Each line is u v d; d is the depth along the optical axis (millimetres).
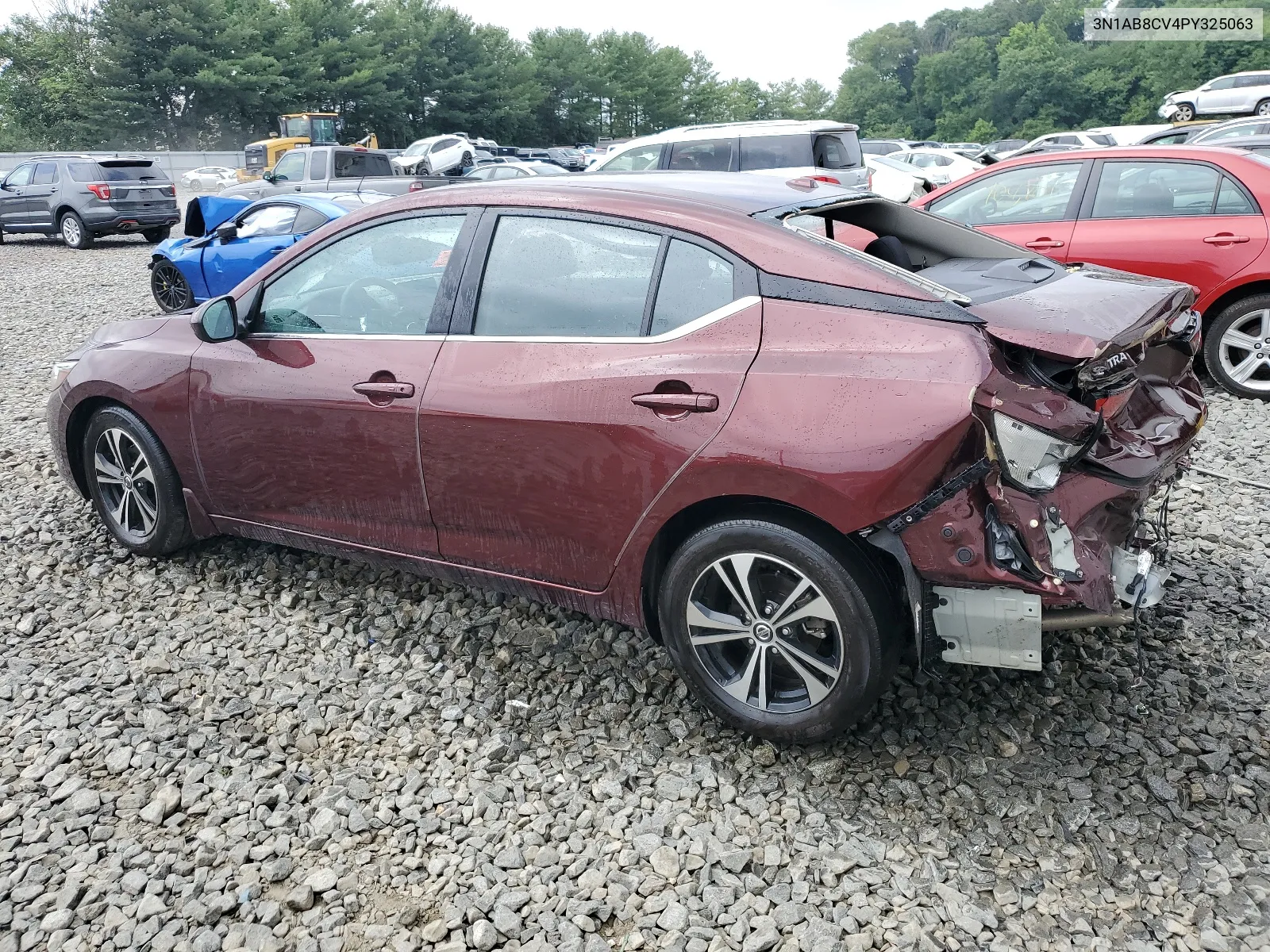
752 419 2682
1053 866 2508
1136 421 2992
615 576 3090
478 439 3174
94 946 2352
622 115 97875
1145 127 28125
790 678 2994
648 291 2975
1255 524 4391
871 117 148125
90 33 63125
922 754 2938
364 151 18281
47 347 9547
